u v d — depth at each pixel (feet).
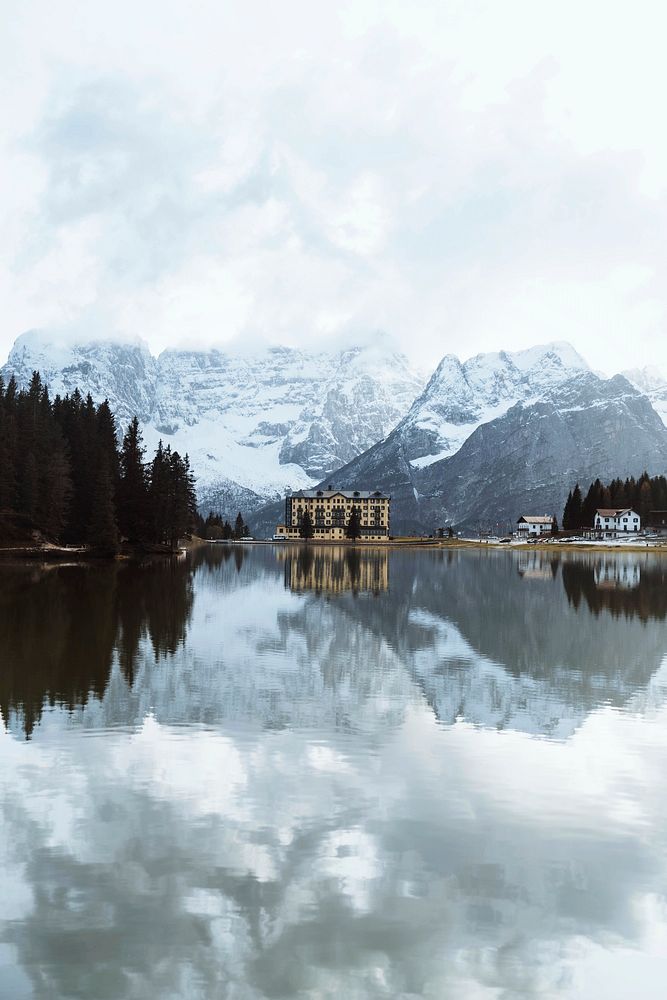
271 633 161.68
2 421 449.89
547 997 40.70
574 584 314.76
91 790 66.59
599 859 55.01
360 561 533.14
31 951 44.06
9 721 87.56
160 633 156.66
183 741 80.89
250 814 62.03
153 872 52.54
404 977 42.19
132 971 42.47
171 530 588.09
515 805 64.44
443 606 222.69
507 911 48.26
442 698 102.32
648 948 44.80
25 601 206.28
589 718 92.63
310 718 91.09
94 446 533.14
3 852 55.11
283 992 40.93
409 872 52.90
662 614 204.44
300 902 49.01
